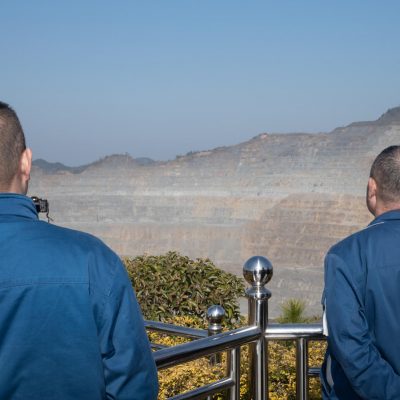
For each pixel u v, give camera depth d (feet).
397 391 8.39
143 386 6.50
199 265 26.71
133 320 6.49
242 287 27.02
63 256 6.46
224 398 13.62
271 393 14.15
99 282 6.44
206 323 23.03
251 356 11.93
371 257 8.72
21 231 6.57
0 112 6.82
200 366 14.21
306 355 11.94
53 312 6.31
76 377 6.29
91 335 6.34
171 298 25.96
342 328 8.52
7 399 6.28
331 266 8.85
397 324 8.57
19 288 6.31
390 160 9.33
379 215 9.30
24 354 6.25
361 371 8.41
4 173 6.80
